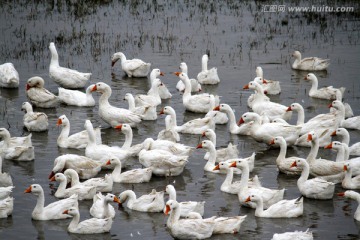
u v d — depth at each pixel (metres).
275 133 27.69
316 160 24.80
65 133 27.97
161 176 25.12
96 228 20.41
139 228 20.86
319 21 52.12
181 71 37.41
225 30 49.28
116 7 55.53
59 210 21.52
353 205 22.75
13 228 20.77
